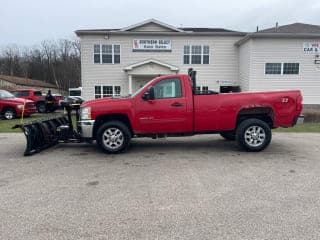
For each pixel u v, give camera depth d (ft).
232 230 10.50
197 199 13.41
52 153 23.52
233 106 22.94
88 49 71.92
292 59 66.69
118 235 10.24
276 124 23.27
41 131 24.17
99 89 73.36
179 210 12.24
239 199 13.35
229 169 18.35
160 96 22.89
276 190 14.48
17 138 31.32
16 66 213.87
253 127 23.21
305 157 21.49
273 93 23.17
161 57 73.26
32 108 57.31
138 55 72.95
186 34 72.28
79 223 11.15
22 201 13.33
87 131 23.03
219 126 23.16
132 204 12.90
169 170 18.24
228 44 73.67
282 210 12.13
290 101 23.12
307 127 38.99
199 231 10.45
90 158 21.68
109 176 17.06
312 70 67.10
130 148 25.30
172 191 14.47
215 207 12.51
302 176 16.76
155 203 12.99
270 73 66.95
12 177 16.99
